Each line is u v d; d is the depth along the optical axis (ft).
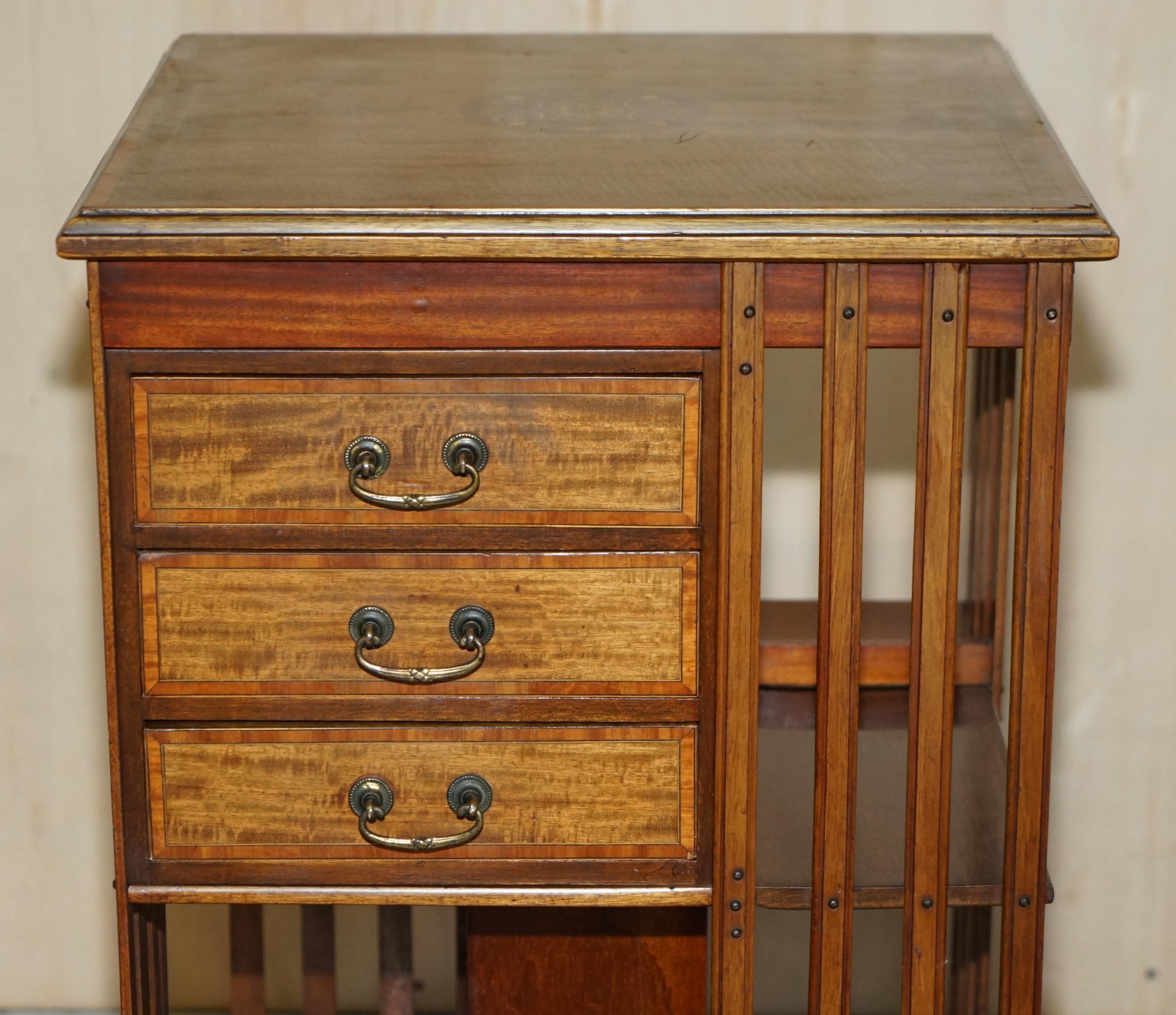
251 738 3.93
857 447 3.80
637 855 4.00
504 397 3.76
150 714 3.91
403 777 3.95
